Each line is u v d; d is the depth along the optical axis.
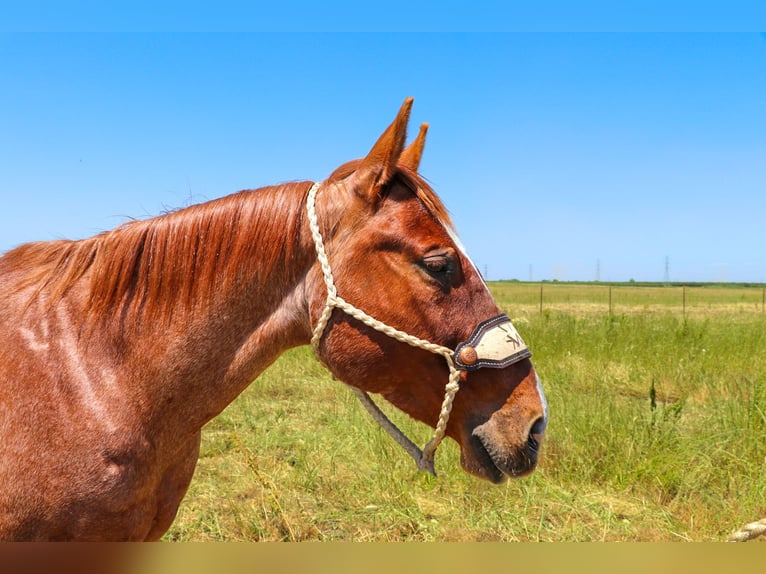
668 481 4.64
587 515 4.19
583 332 12.17
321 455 5.34
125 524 1.96
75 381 1.95
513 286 68.50
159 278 2.09
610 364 9.62
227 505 4.37
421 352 2.03
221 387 2.12
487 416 1.99
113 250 2.09
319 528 4.08
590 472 4.77
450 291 2.03
